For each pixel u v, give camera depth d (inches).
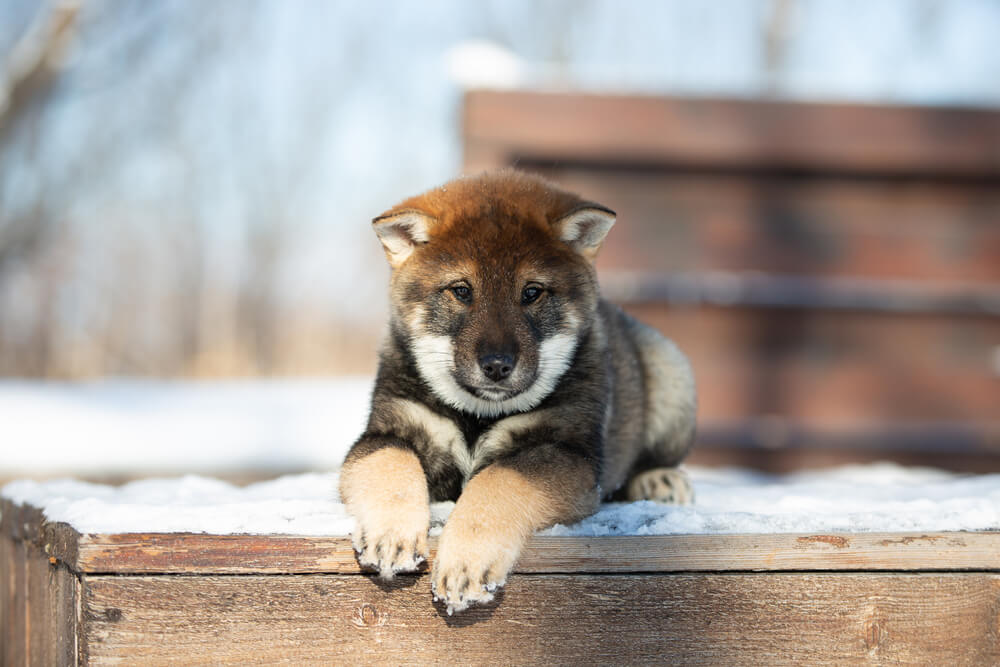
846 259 291.3
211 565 116.6
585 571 121.6
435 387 155.9
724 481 218.8
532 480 130.6
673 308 294.2
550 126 280.1
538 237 156.7
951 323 298.0
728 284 295.7
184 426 336.8
